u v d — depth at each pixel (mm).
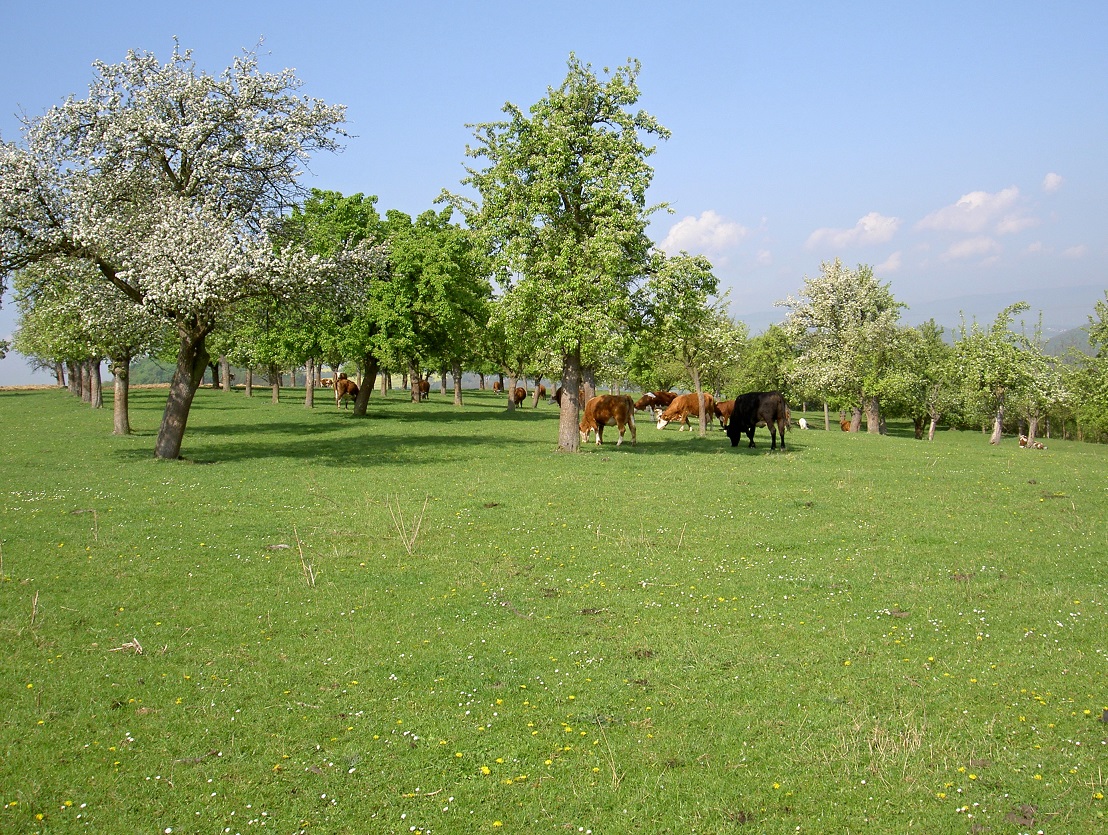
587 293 26328
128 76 25312
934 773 6750
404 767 6914
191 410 47250
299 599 11344
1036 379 40156
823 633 10117
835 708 7992
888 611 10898
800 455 28609
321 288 25688
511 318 27062
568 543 14719
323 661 9148
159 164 26172
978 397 43031
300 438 33094
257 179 27422
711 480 22031
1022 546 14469
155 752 7086
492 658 9266
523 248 26297
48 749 7082
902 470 24406
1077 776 6633
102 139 24125
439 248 41750
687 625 10406
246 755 7074
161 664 8977
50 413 44344
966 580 12289
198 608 10883
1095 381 50156
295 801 6387
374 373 45875
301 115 26703
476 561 13445
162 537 14602
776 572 12836
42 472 22078
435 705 8086
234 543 14312
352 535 15117
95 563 12859
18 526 15164
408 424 40781
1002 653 9406
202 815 6176
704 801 6402
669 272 27234
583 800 6422
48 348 42031
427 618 10641
